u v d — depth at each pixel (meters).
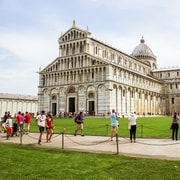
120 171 15.88
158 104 139.62
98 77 95.31
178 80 146.88
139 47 160.00
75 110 99.62
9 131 34.16
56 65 107.50
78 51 102.56
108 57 114.75
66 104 102.56
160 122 62.41
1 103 126.00
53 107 106.44
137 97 112.75
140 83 117.31
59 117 96.81
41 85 110.00
